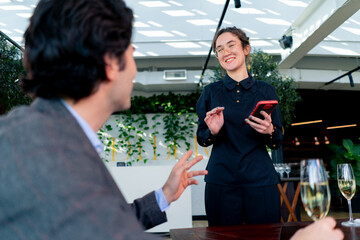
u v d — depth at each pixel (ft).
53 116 1.17
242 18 15.87
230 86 5.23
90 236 0.82
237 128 4.96
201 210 18.29
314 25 13.09
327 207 2.59
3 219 0.87
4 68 12.14
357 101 24.41
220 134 5.03
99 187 0.96
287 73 18.51
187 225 12.61
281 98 13.62
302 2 15.21
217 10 16.08
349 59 19.19
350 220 3.54
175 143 19.20
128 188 12.69
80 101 1.47
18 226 0.85
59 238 0.82
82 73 1.36
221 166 4.84
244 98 5.12
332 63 19.22
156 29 16.19
